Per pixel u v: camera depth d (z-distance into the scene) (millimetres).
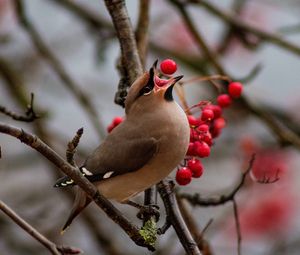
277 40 11586
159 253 10078
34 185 12594
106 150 7188
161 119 7031
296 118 13555
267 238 11953
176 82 7188
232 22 11672
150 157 6988
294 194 12055
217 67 11086
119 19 7699
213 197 7746
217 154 12547
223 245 11906
